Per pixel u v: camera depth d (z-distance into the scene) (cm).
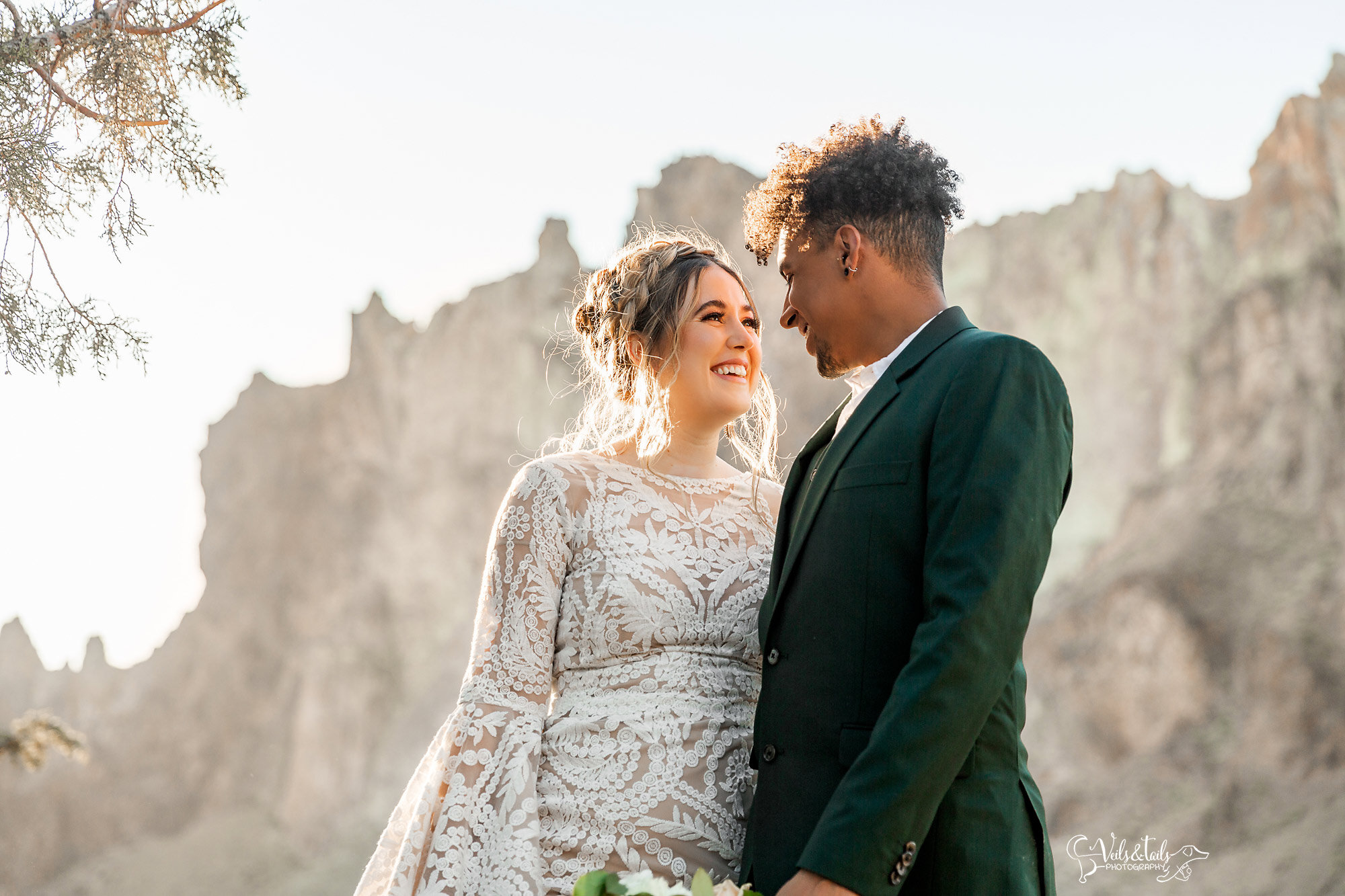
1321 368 5181
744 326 353
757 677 328
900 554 246
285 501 7506
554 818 301
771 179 284
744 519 342
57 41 499
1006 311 6094
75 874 6612
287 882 6131
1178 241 5806
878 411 258
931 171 273
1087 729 4616
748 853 263
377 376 7556
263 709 6950
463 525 7075
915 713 217
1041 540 229
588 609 316
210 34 525
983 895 232
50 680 7819
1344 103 5688
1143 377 5619
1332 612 4494
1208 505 5091
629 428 357
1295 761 4200
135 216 512
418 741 6512
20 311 498
